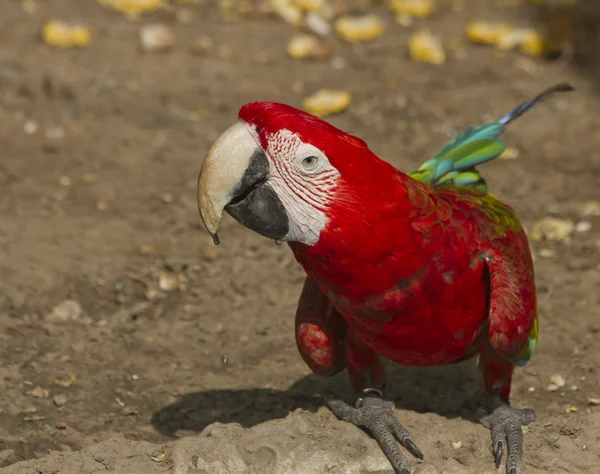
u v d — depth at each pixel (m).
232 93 17.56
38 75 17.38
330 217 7.45
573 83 18.41
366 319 8.00
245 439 8.20
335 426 8.59
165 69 18.27
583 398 9.74
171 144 15.66
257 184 7.48
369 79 18.44
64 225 13.10
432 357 8.34
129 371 10.36
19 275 11.83
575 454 8.37
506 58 19.58
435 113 16.94
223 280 12.12
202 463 8.03
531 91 17.94
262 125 7.38
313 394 9.99
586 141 16.19
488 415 8.74
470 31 20.28
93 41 19.22
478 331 8.29
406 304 7.82
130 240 12.88
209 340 10.99
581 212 13.90
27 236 12.72
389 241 7.55
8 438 9.11
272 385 10.18
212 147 7.44
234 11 21.48
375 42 20.23
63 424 9.37
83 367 10.39
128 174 14.67
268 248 12.88
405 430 8.41
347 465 8.21
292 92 17.77
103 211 13.63
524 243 8.62
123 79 17.69
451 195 8.38
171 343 10.92
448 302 7.91
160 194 14.16
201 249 12.81
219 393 10.02
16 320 11.15
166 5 21.27
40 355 10.54
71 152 15.20
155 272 12.20
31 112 16.34
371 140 15.93
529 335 8.16
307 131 7.35
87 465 8.16
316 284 8.59
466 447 8.50
